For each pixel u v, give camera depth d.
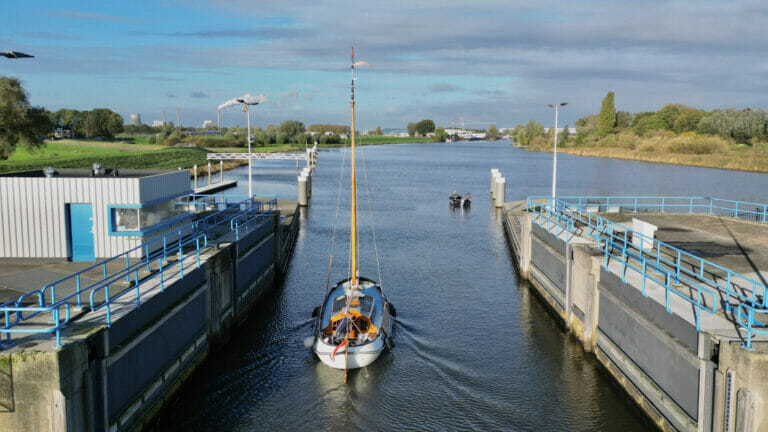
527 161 169.12
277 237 37.19
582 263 25.47
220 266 25.48
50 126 73.44
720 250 27.05
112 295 18.97
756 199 76.31
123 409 16.70
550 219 33.25
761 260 24.92
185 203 30.62
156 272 22.05
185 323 21.78
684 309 17.66
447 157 195.75
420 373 23.59
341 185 98.12
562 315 28.44
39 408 13.70
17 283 21.00
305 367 24.12
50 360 13.50
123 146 164.00
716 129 160.75
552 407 20.89
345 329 24.61
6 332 14.08
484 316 30.25
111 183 24.11
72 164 99.06
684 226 34.31
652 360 18.88
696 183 98.19
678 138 164.12
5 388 13.55
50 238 24.14
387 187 94.88
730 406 14.41
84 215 24.34
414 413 20.53
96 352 15.38
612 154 179.62
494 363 24.53
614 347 22.19
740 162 127.62
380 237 50.78
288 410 20.67
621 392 21.50
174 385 20.55
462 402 21.30
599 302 24.23
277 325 28.83
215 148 184.25
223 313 26.12
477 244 48.03
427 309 31.25
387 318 27.48
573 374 23.45
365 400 21.39
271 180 104.50
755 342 14.58
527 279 36.59
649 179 106.31
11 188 23.80
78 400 14.56
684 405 16.66
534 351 25.73
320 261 42.00
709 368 15.24
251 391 21.97
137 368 17.66
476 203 74.69
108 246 24.53
